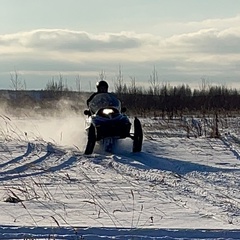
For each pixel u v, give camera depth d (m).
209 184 13.77
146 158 19.50
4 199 11.84
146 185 13.63
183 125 37.06
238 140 27.33
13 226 9.34
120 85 54.03
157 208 10.86
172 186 13.48
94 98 22.30
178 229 9.10
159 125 37.91
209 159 19.77
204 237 8.80
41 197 12.08
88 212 10.55
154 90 54.62
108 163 17.98
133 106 52.50
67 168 17.06
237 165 17.98
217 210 10.62
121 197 12.05
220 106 53.91
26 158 19.39
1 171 16.22
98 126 20.33
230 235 8.89
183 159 19.70
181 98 54.06
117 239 8.61
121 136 20.59
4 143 23.91
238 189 13.04
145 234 8.93
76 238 8.63
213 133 29.59
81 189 13.08
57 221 9.61
